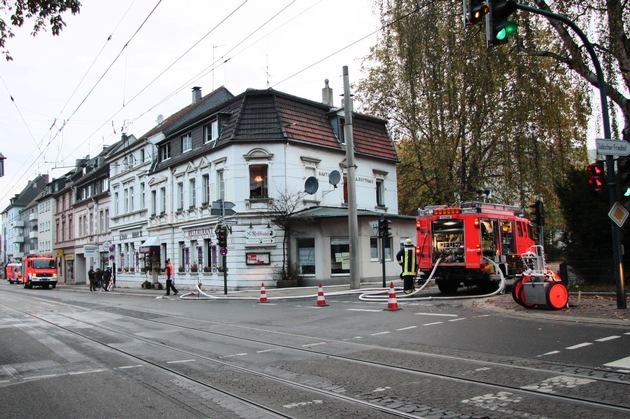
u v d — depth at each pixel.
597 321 11.20
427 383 6.73
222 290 29.02
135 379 7.50
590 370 7.04
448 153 27.50
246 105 29.00
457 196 28.83
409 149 36.91
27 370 8.37
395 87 34.31
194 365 8.38
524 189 27.39
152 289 36.62
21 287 54.62
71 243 59.53
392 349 9.11
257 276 27.77
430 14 20.88
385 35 23.03
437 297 17.92
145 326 13.93
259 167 28.50
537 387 6.32
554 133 21.80
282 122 28.44
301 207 28.61
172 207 35.44
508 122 23.27
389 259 30.53
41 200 73.69
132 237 42.00
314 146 29.72
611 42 14.09
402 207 40.78
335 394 6.38
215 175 30.17
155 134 38.22
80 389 6.99
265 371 7.78
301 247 28.20
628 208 15.95
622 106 14.77
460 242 18.30
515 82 19.80
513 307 14.03
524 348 8.66
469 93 24.38
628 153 12.41
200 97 42.12
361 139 33.34
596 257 16.98
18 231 97.06
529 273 13.75
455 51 21.95
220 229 25.31
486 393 6.16
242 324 13.61
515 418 5.25
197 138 32.34
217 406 6.04
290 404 6.03
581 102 17.38
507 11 9.58
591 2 14.78
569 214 17.55
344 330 11.66
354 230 23.73
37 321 16.14
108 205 48.06
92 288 39.81
